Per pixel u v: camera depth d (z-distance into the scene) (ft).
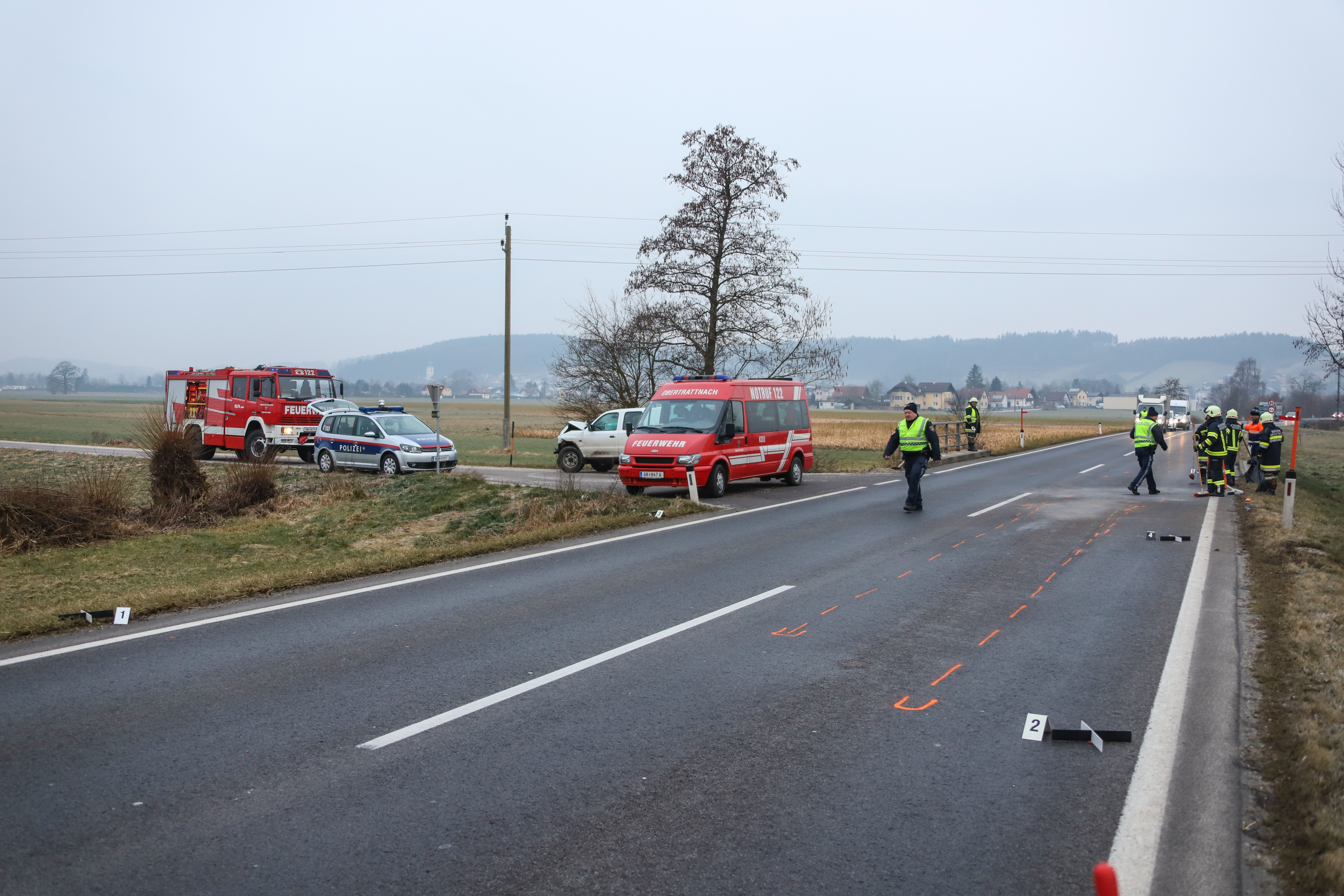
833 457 105.29
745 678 20.22
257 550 46.14
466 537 50.57
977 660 21.65
